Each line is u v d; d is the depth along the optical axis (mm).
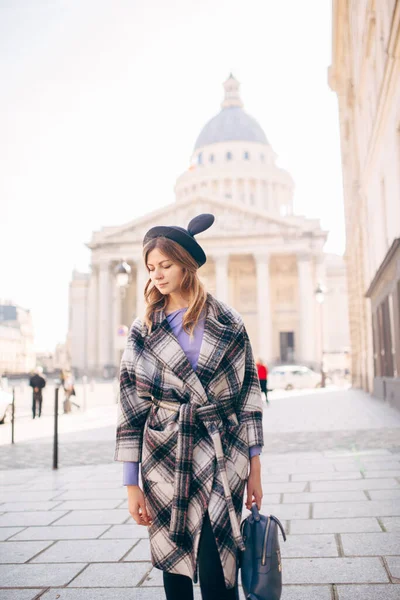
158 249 2402
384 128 17562
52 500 6348
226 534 2141
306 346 66562
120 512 5641
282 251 68750
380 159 18984
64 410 21734
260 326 67875
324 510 5348
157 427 2334
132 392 2406
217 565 2135
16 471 8547
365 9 19172
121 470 8289
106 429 14945
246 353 2436
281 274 75938
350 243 31984
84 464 9023
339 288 85062
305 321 67188
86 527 5113
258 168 92250
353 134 26969
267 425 14031
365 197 24656
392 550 4074
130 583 3678
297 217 69750
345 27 26547
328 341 83812
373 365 24859
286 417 16219
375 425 13039
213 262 73938
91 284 74562
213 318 2389
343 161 33188
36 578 3826
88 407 25500
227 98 107125
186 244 2430
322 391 33438
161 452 2275
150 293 2504
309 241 69375
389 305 18578
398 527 4656
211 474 2195
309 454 9023
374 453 8805
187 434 2225
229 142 96625
